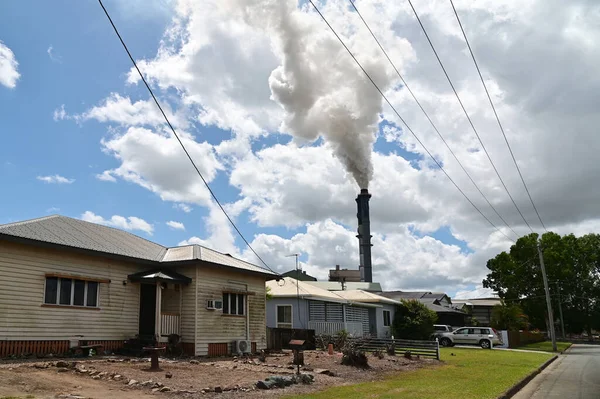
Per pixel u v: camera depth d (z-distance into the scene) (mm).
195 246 23906
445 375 17641
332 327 32344
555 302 63094
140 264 20531
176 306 20875
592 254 64375
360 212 58906
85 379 12273
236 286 23312
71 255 17828
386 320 39906
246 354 22438
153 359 14695
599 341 65375
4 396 9672
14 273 15969
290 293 31094
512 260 61969
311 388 13359
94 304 18500
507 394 13781
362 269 57156
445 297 64250
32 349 16125
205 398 11094
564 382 17844
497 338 38969
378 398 11930
